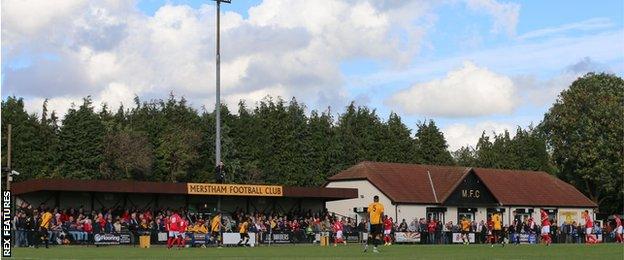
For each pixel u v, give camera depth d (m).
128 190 52.50
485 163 118.88
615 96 97.81
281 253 34.97
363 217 76.75
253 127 100.25
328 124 105.31
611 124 94.50
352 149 105.81
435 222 63.94
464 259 28.55
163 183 53.81
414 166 82.25
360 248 43.69
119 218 49.62
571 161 100.69
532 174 91.88
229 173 96.75
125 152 91.50
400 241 60.72
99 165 91.38
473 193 80.69
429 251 38.41
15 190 50.62
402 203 74.81
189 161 97.12
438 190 79.44
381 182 76.62
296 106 102.81
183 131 98.25
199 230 48.62
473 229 67.50
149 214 51.94
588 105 98.69
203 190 55.16
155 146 97.31
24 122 88.12
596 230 74.06
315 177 101.31
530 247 47.84
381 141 107.81
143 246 45.19
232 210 61.69
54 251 36.06
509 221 83.06
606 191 98.81
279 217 58.75
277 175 99.00
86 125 91.19
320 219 62.25
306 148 101.50
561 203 88.00
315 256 31.41
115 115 103.56
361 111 109.50
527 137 117.44
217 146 49.84
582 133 98.25
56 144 89.69
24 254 31.64
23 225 44.31
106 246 46.09
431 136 112.38
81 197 54.19
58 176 87.94
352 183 78.31
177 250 39.56
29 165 87.31
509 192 85.00
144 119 101.00
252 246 49.00
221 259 28.30
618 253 35.38
